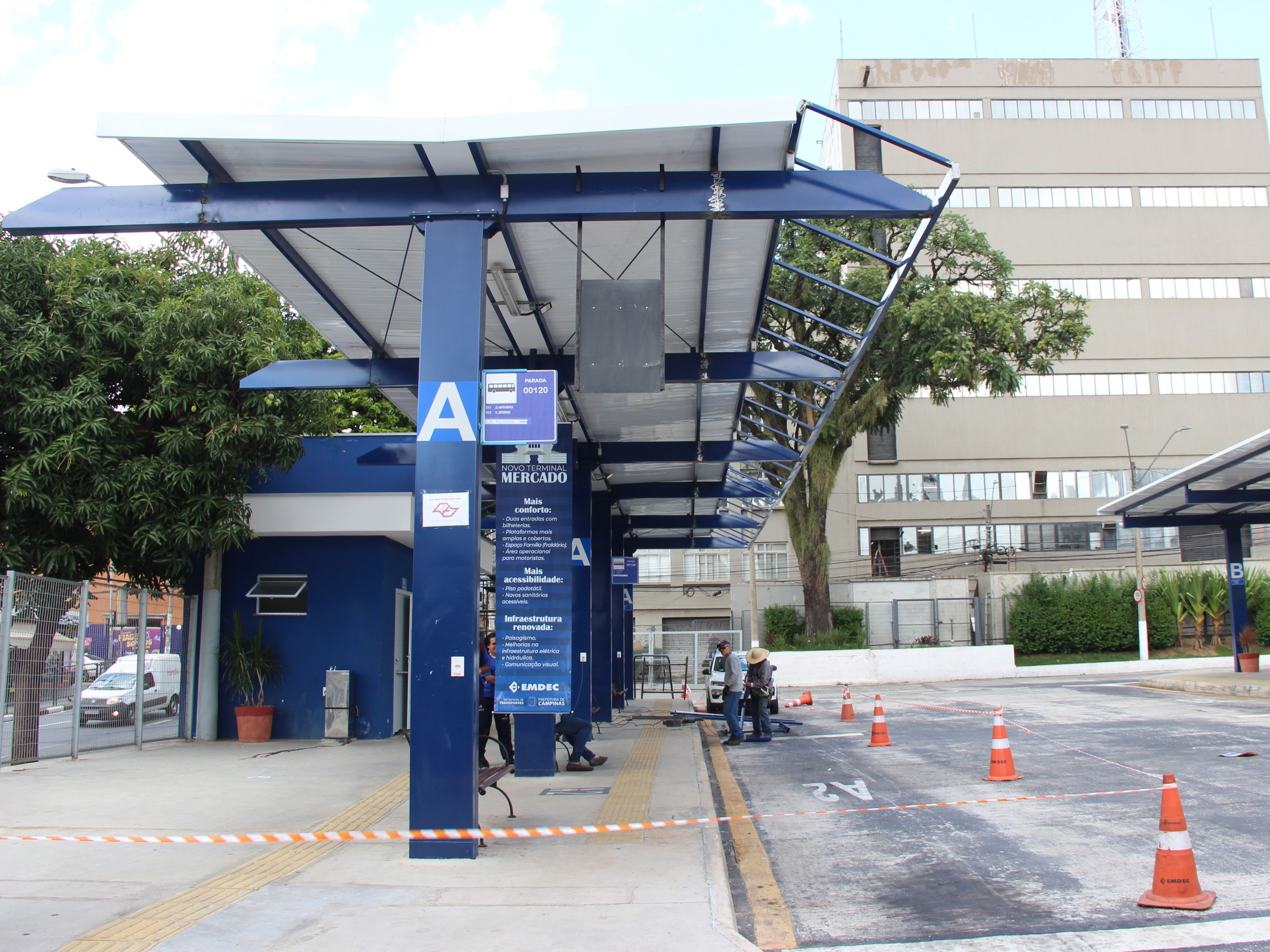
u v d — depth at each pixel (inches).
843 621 1585.9
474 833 274.5
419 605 287.3
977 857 281.7
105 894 240.2
